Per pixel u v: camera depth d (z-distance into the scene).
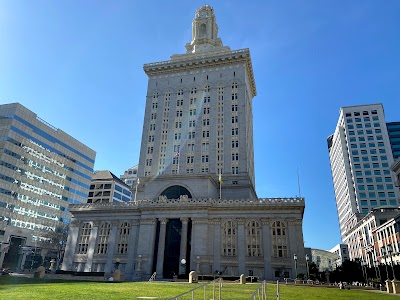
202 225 69.81
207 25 126.06
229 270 65.69
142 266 68.88
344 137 162.00
